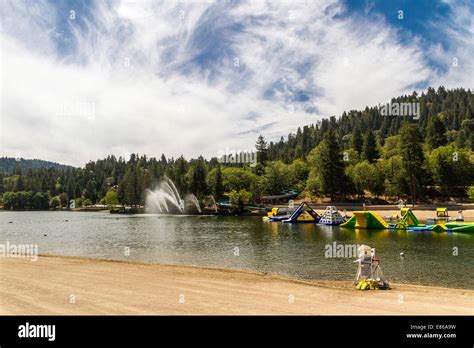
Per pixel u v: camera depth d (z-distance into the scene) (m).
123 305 14.25
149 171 158.12
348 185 116.50
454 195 120.69
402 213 54.16
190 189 133.75
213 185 134.75
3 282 18.47
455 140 195.62
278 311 13.52
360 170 122.94
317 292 16.64
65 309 13.74
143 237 49.03
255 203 134.50
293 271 23.64
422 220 69.38
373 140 149.75
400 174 112.50
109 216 122.81
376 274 18.22
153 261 28.78
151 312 13.35
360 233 49.03
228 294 16.11
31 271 21.70
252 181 141.12
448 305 14.38
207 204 134.00
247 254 31.98
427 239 40.41
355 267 24.80
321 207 108.44
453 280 20.59
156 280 19.19
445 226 48.22
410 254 29.89
